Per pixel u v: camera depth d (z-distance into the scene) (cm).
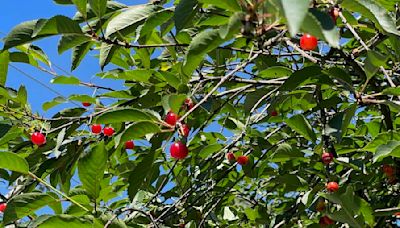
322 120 185
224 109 190
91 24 171
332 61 185
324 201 185
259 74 185
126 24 168
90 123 179
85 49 171
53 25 159
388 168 190
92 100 186
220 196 201
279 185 213
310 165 185
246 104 184
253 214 214
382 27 153
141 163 165
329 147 184
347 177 190
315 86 184
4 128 173
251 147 199
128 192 165
